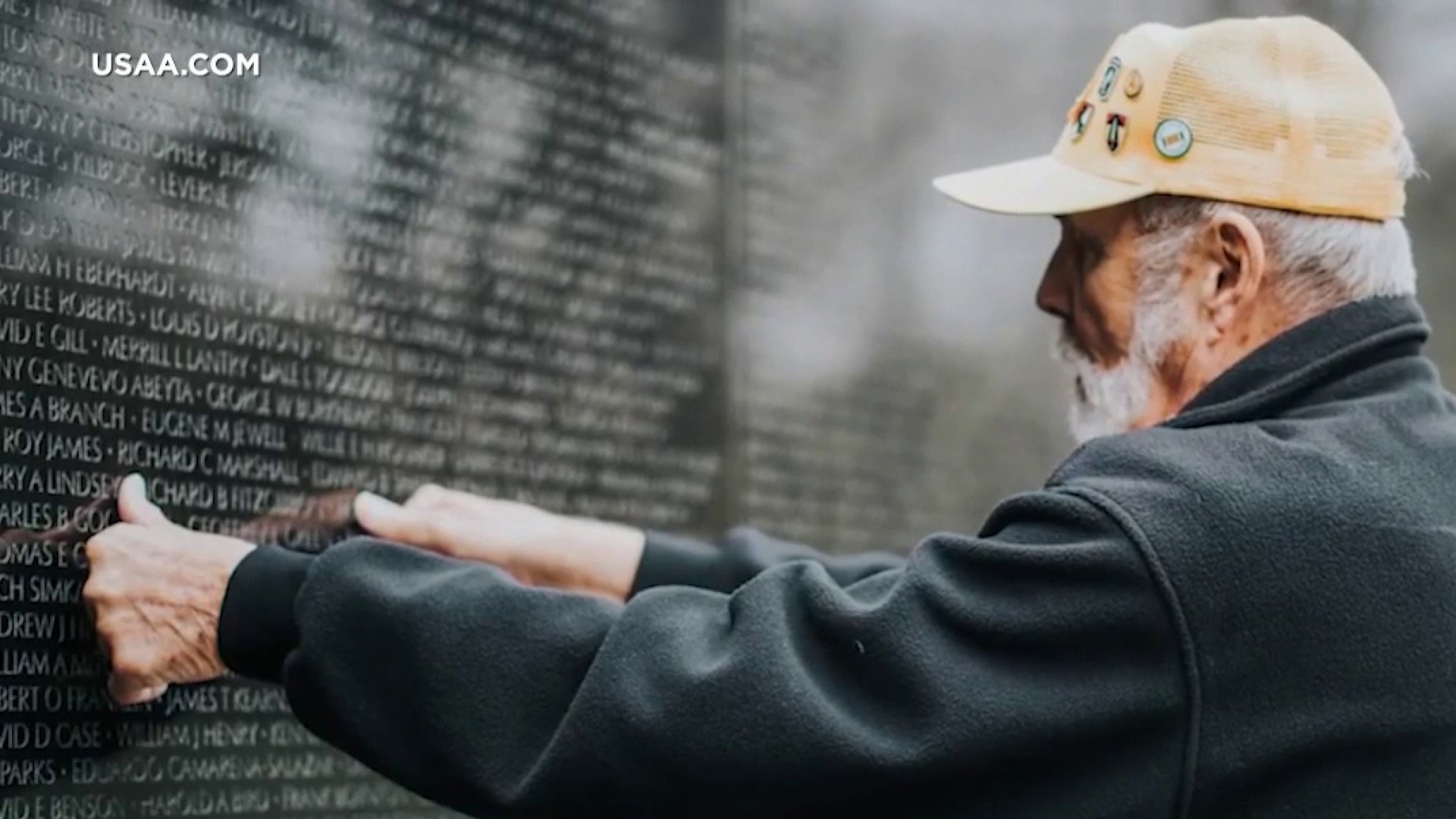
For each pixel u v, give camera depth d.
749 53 3.90
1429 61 5.63
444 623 1.89
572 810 1.82
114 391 2.45
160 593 2.12
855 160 4.15
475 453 3.08
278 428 2.69
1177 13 4.89
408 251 2.97
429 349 3.00
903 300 4.23
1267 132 1.97
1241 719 1.78
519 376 3.20
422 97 3.04
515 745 1.86
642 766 1.79
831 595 1.81
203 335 2.59
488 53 3.20
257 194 2.70
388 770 1.92
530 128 3.28
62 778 2.33
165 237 2.55
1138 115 2.01
